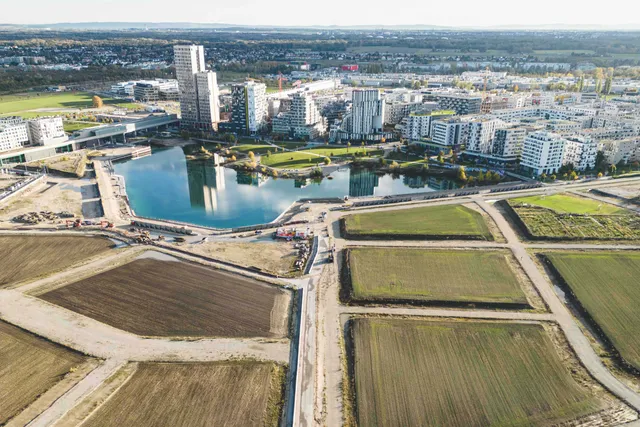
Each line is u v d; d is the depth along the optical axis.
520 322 157.75
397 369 136.00
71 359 139.12
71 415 119.06
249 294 174.50
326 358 141.00
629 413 120.81
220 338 148.75
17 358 139.12
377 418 119.06
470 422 117.94
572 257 199.62
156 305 166.25
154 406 121.94
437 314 162.75
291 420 117.81
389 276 186.88
